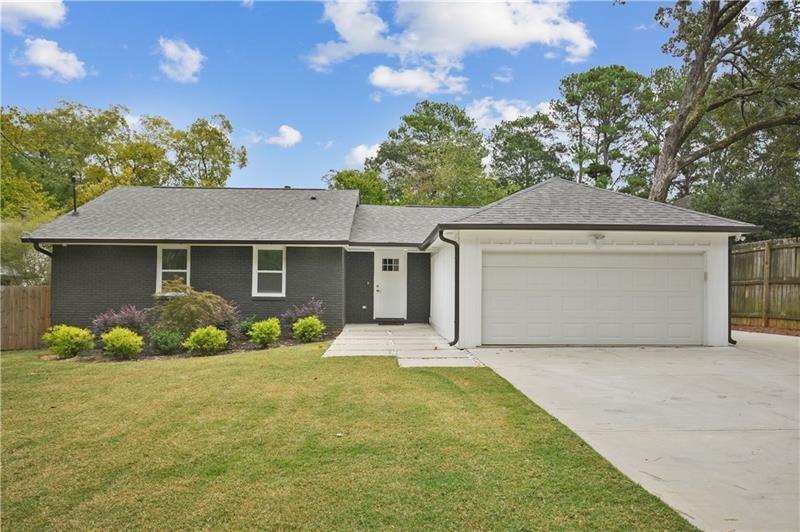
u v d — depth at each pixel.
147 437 4.84
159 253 13.52
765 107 18.28
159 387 6.96
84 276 13.34
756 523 3.09
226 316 12.20
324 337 12.75
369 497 3.47
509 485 3.65
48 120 28.42
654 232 10.34
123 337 10.22
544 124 41.53
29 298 13.13
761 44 18.09
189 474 3.93
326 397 6.25
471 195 31.00
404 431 4.90
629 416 5.44
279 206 16.06
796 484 3.69
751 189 19.27
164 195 16.55
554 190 12.00
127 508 3.38
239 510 3.31
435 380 7.21
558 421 5.22
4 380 7.56
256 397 6.27
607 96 37.56
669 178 19.23
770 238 18.75
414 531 3.02
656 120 36.91
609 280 10.72
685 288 10.77
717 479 3.77
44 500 3.52
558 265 10.68
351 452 4.34
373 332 13.55
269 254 13.91
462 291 10.50
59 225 13.61
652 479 3.76
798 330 12.86
